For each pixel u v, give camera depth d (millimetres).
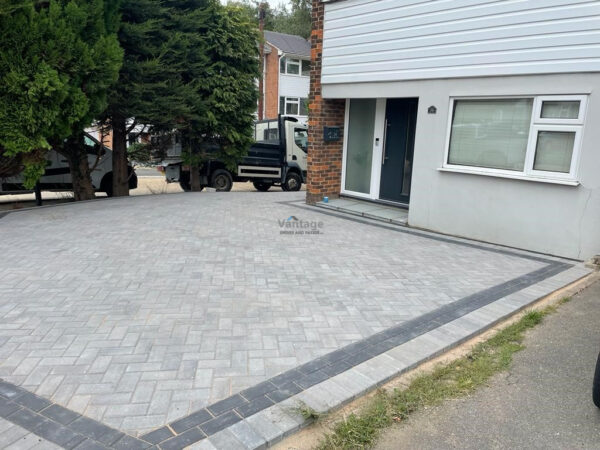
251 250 6316
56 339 3592
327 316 4188
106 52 8695
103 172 12148
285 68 33531
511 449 2611
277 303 4453
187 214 8742
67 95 8023
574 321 4297
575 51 5766
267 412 2768
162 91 10773
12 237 6730
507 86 6473
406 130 8938
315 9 9227
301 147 15992
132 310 4184
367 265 5762
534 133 6277
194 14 11078
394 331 3922
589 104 5738
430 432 2748
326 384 3094
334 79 9047
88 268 5344
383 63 8062
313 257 6059
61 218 8156
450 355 3656
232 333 3787
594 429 2795
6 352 3373
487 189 6891
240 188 17906
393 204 9258
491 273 5535
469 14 6754
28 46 7691
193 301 4438
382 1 7930
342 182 10297
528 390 3197
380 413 2877
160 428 2598
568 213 6086
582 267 5801
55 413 2701
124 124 11289
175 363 3287
